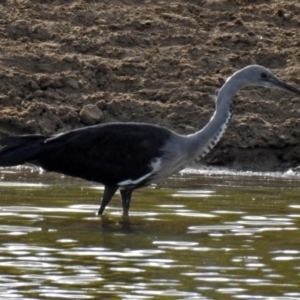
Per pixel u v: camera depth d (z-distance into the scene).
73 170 13.62
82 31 22.14
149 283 9.89
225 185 16.48
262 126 19.48
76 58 20.98
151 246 11.60
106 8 23.16
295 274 10.34
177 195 15.27
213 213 13.75
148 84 20.69
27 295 9.35
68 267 10.47
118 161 13.59
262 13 24.11
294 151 19.28
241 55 22.06
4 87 19.80
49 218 13.20
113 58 21.44
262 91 20.75
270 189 16.16
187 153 13.93
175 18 23.19
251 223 13.05
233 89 14.38
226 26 23.27
